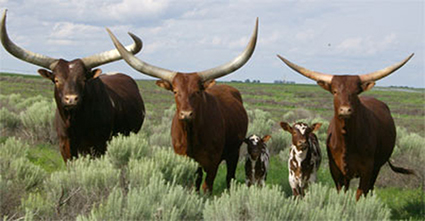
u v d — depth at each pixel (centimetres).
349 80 643
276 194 455
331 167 709
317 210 464
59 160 1012
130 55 722
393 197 818
